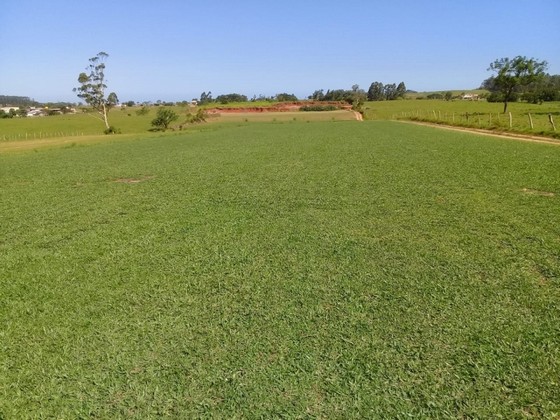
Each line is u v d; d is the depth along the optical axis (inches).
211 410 118.8
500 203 343.3
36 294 203.2
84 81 2409.0
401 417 114.0
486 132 1106.1
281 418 115.0
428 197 372.8
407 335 153.9
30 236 301.7
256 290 196.2
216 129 1903.3
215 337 156.7
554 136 871.1
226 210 354.0
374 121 2129.7
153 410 119.8
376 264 223.6
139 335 160.9
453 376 130.4
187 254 249.9
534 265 215.9
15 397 128.6
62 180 558.6
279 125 2081.7
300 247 254.2
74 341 159.2
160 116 2288.4
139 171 607.2
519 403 118.5
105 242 280.1
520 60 1847.9
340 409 117.6
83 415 119.4
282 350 146.5
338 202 366.9
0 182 565.3
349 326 161.2
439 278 203.2
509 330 155.6
